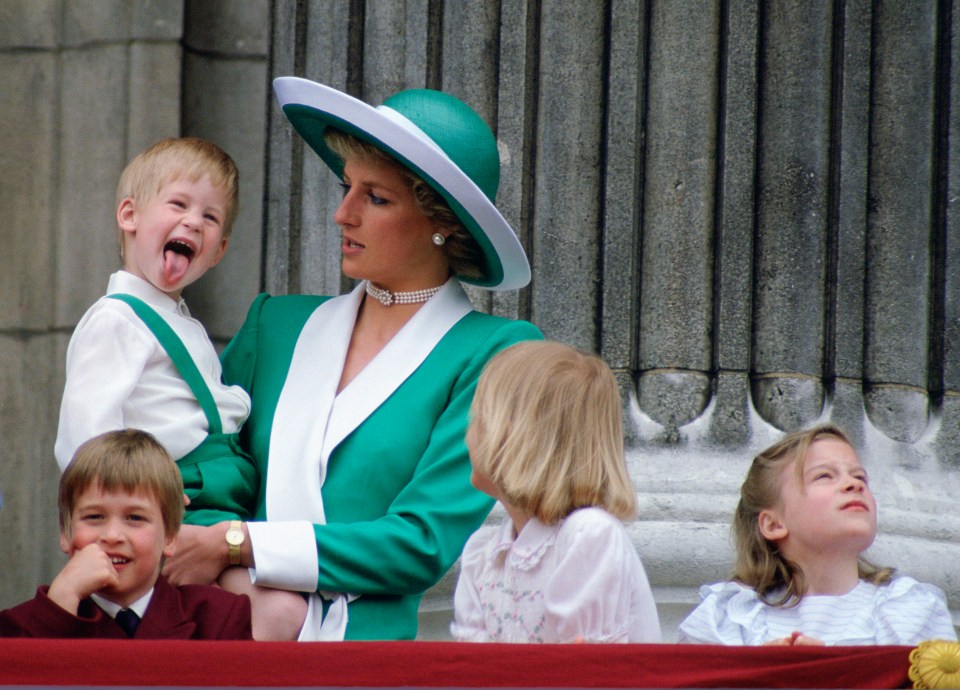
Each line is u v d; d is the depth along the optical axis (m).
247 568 15.03
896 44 20.75
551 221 20.39
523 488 14.33
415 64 21.30
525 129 20.69
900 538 19.39
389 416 15.82
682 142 20.30
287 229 22.41
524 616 14.34
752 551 16.20
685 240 20.17
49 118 26.72
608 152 20.42
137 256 16.38
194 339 16.28
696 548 18.97
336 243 21.92
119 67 26.56
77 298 26.27
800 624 15.74
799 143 20.27
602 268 20.30
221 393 16.09
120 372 15.61
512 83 20.75
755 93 20.38
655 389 19.97
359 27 21.91
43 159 26.66
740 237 20.14
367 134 15.98
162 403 15.80
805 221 20.19
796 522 15.88
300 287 22.16
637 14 20.58
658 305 20.14
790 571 16.03
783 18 20.45
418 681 11.99
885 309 20.38
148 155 16.59
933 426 20.41
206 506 15.61
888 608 15.69
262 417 16.31
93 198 26.39
